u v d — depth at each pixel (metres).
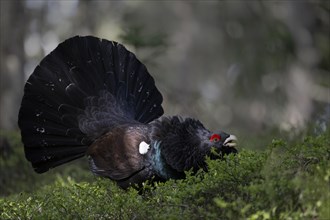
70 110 11.66
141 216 8.72
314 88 36.22
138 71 12.22
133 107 11.98
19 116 11.72
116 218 9.12
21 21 34.53
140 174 10.40
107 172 10.73
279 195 7.79
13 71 34.12
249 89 37.91
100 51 11.99
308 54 36.34
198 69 59.34
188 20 59.22
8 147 17.02
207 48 58.97
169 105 25.89
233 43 38.81
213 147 9.67
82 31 43.62
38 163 11.80
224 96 51.84
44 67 11.78
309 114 35.72
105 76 11.91
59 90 11.73
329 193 7.54
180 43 58.94
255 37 37.88
